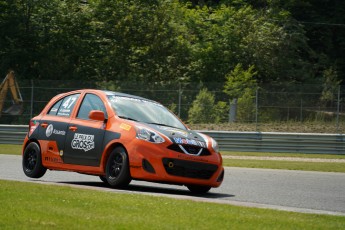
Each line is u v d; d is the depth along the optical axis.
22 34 111.81
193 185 28.33
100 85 79.12
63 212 17.41
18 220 16.11
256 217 18.47
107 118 28.14
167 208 19.17
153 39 117.56
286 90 76.44
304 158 62.03
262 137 68.06
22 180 28.62
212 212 18.89
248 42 120.88
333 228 17.36
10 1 112.19
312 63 139.75
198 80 116.31
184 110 75.38
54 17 114.38
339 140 67.50
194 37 124.19
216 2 150.62
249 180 36.22
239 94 75.19
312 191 31.61
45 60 110.31
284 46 124.19
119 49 115.88
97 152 27.88
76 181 32.16
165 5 119.62
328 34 146.38
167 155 26.17
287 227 17.03
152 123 28.19
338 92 74.38
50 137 30.28
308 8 147.25
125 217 17.00
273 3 134.25
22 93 79.50
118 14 117.44
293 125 74.56
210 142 27.89
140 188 29.30
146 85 77.19
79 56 113.38
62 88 78.62
